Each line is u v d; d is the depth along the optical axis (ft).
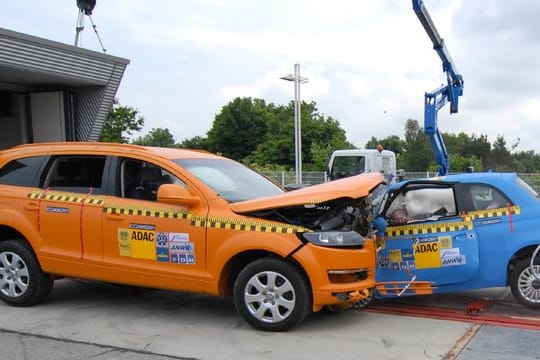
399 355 15.83
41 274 21.12
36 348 16.47
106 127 114.21
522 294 19.93
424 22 46.52
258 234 17.87
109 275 19.90
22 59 44.24
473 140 222.28
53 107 54.75
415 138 193.16
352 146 144.36
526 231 19.70
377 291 20.63
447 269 20.15
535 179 64.39
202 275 18.54
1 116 56.49
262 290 18.01
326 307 20.43
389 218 21.25
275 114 199.00
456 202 20.49
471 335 17.60
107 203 20.10
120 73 54.70
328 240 17.61
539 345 16.55
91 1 54.54
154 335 17.85
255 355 15.90
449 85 53.47
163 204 19.38
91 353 16.06
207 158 22.17
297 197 17.94
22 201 21.42
